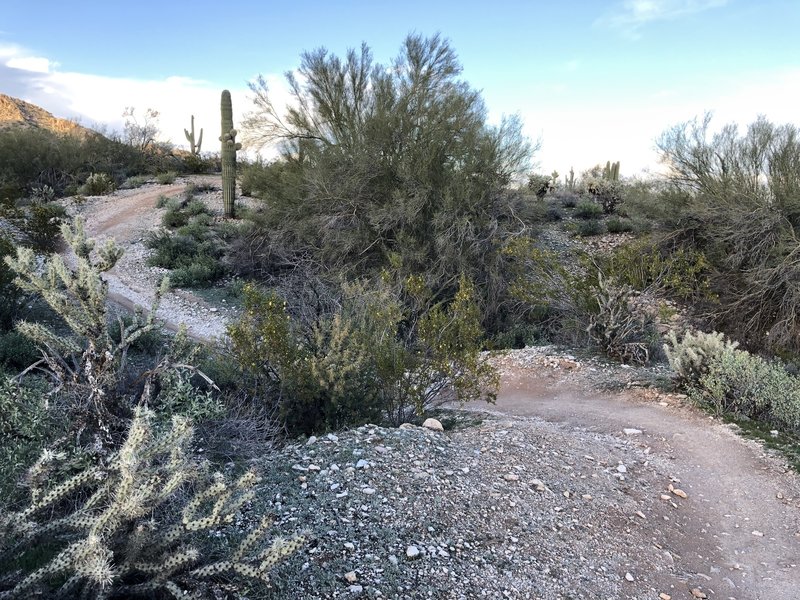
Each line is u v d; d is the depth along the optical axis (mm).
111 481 2596
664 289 11891
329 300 9062
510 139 17219
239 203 26250
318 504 3922
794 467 5969
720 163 16719
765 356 13484
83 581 2459
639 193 18625
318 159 17469
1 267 9234
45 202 26828
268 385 6133
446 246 15141
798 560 4344
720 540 4664
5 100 76062
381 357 6609
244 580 2803
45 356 3787
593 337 11055
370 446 5062
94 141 38562
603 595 3553
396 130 16562
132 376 4770
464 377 7359
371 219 15758
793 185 14828
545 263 13250
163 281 4285
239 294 15898
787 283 13969
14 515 2410
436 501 4215
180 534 2588
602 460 5875
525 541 3971
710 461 6223
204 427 4715
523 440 6039
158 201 26141
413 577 3307
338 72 18453
